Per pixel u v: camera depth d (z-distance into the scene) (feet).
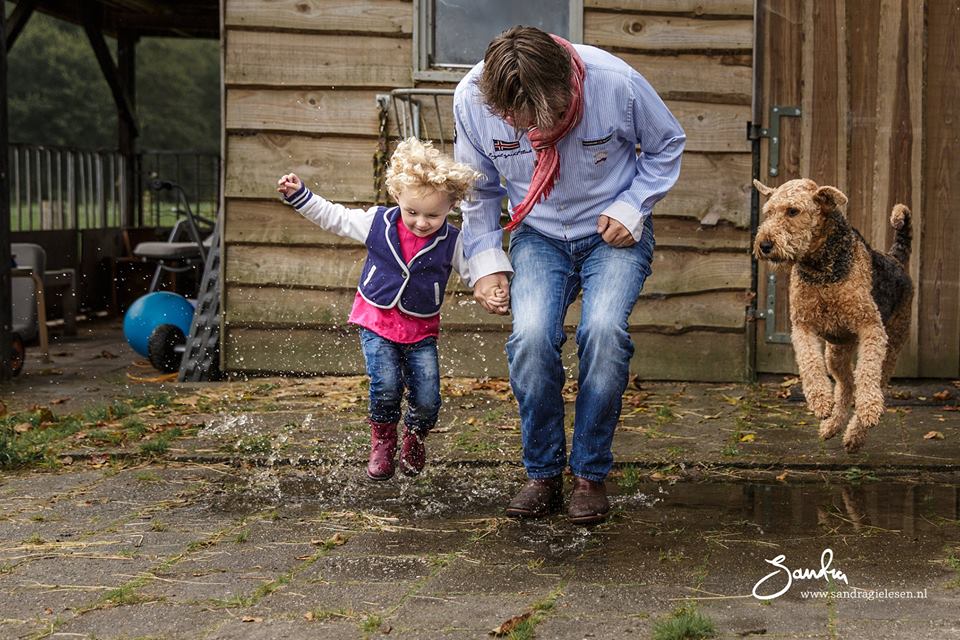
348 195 23.59
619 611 9.77
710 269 23.27
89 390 23.29
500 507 13.61
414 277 12.89
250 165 23.72
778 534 12.29
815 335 15.75
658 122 12.08
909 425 18.34
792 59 22.61
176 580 10.82
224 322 24.20
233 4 23.24
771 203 14.97
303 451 16.78
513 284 12.51
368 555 11.63
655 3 22.72
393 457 13.82
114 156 43.52
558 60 10.65
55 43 140.46
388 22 23.15
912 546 11.73
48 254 36.81
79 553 11.80
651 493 14.33
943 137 22.54
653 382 23.52
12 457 16.20
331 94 23.41
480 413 19.80
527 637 9.03
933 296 22.84
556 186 12.14
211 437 17.98
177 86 147.13
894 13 22.34
